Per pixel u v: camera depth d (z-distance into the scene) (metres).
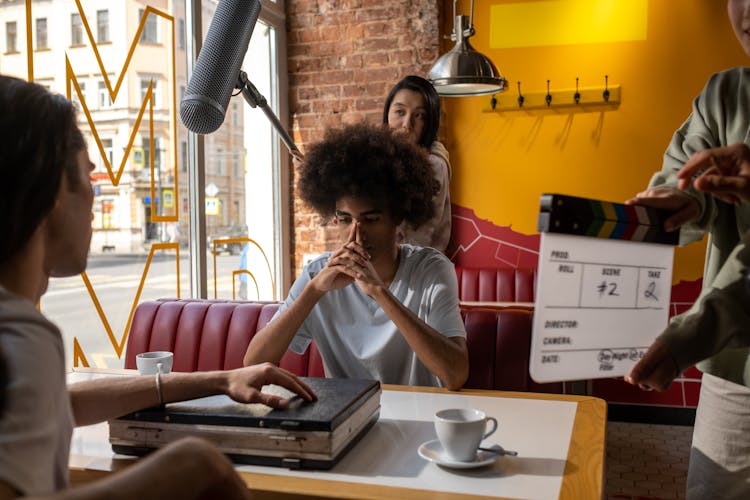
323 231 4.01
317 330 1.63
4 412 0.47
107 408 1.01
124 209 2.66
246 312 2.15
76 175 0.69
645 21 3.85
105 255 2.55
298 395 1.05
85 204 0.71
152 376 1.06
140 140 2.77
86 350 2.45
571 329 0.65
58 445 0.55
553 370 0.64
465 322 1.88
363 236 1.54
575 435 1.07
